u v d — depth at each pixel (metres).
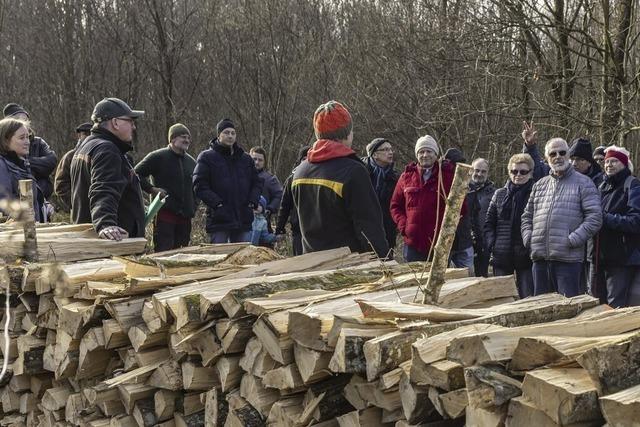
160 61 20.47
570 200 5.73
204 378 2.87
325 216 3.90
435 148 6.21
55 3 22.50
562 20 11.73
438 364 1.95
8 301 3.16
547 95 12.88
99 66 22.52
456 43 12.92
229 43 19.92
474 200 7.25
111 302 3.11
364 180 3.85
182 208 8.05
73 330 3.24
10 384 3.73
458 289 2.85
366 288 2.93
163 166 7.93
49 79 22.75
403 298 2.76
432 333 2.16
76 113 22.58
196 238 12.74
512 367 1.83
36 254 3.75
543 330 1.92
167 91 20.59
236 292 2.67
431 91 13.43
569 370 1.73
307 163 4.01
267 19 18.50
